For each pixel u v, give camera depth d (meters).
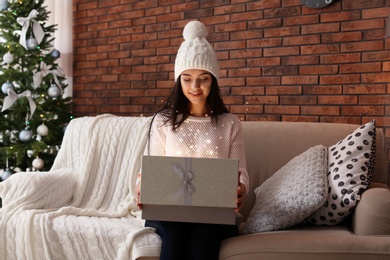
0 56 3.58
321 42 3.24
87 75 4.36
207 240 1.84
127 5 4.09
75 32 4.37
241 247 1.79
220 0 3.62
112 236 2.07
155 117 2.21
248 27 3.51
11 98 3.38
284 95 3.39
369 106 3.09
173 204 1.77
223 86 3.63
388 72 3.02
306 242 1.74
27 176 2.51
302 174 2.12
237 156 2.12
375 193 1.89
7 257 2.26
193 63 2.05
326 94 3.24
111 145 2.77
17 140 3.62
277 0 3.39
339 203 2.00
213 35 3.66
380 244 1.70
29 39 3.50
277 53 3.40
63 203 2.57
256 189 2.38
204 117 2.17
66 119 3.84
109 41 4.20
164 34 3.89
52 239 2.15
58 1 4.28
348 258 1.70
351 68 3.14
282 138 2.53
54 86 3.62
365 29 3.09
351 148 2.14
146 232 2.00
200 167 1.76
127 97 4.11
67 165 2.87
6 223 2.26
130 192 2.58
